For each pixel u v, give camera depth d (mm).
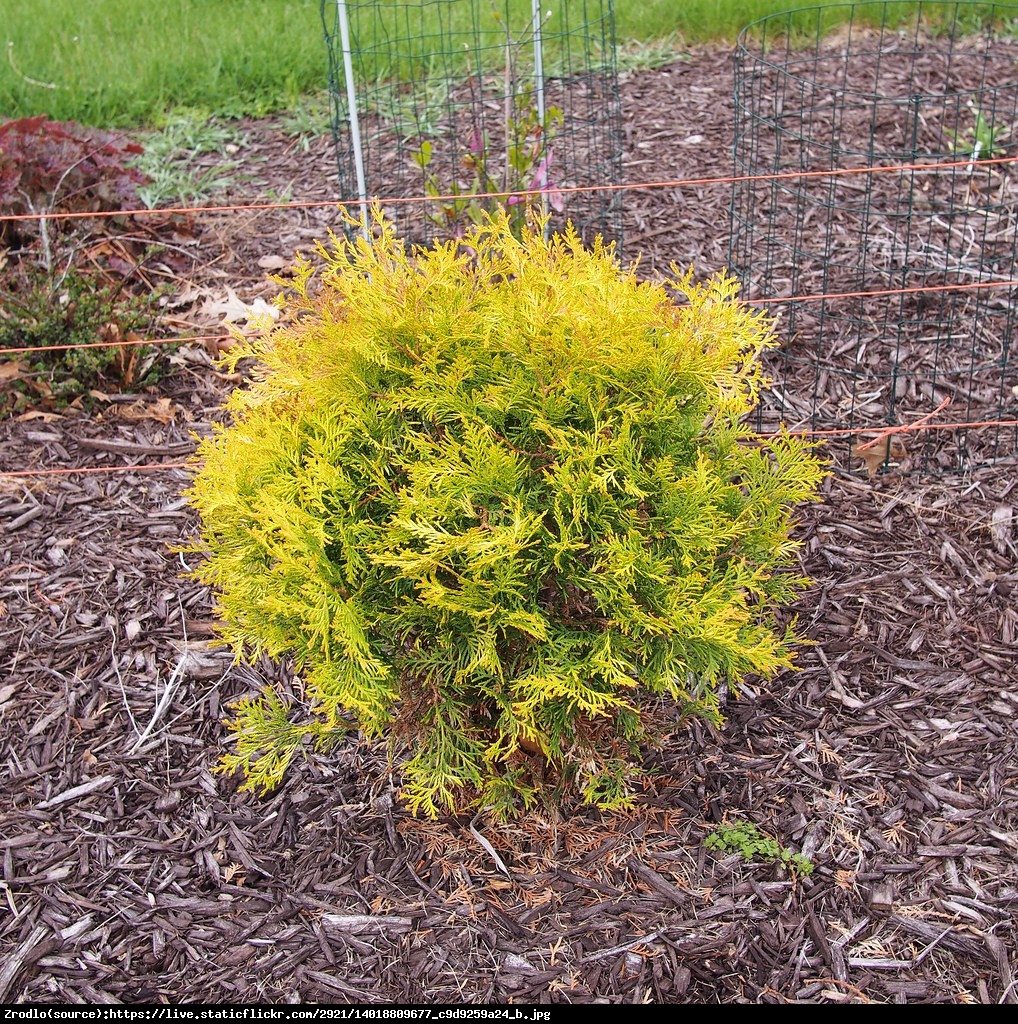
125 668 3195
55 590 3453
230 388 4383
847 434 3992
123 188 5230
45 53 7137
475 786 2723
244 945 2455
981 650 3154
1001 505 3660
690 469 2367
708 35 7535
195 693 3119
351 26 6750
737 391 2486
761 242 5234
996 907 2482
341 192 5281
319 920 2504
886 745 2895
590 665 2236
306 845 2688
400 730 2463
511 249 2486
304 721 3018
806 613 3301
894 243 5219
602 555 2266
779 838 2662
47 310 4254
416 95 6781
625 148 6160
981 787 2768
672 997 2322
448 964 2398
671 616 2211
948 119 6316
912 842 2639
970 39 7434
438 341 2322
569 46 6430
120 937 2480
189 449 4062
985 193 5605
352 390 2367
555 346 2275
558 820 2705
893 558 3480
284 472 2348
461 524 2258
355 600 2244
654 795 2773
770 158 5969
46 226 4777
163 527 3709
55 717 3045
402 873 2605
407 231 5367
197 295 4867
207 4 8148
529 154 4867
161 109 6621
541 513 2252
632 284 2486
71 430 4148
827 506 3691
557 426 2289
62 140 5148
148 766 2906
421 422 2381
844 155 5984
